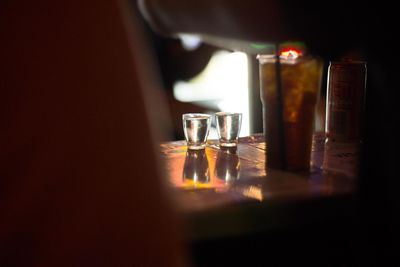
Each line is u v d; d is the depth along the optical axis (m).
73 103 0.58
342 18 0.95
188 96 2.65
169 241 0.62
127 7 0.64
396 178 0.94
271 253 1.03
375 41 0.93
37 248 0.57
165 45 2.42
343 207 1.01
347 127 1.29
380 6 0.92
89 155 0.58
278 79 1.09
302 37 0.99
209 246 0.99
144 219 0.61
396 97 0.93
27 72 0.56
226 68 2.74
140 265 0.61
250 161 1.19
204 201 0.97
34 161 0.57
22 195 0.57
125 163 0.60
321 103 1.57
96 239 0.59
